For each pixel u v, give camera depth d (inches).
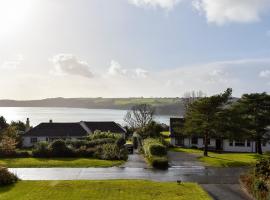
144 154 2217.0
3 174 1310.3
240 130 2075.5
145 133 3056.1
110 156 1991.9
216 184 1349.7
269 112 2321.6
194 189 1238.9
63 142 2079.2
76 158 2005.4
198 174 1563.7
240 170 1669.5
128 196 1147.9
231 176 1517.0
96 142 2281.0
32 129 2938.0
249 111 2353.6
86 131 2992.1
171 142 2795.3
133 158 2090.3
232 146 2672.2
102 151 2063.2
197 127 2129.7
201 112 2110.0
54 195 1152.8
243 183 1289.4
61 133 2933.1
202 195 1157.7
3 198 1111.6
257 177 1218.0
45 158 1996.8
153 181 1389.0
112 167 1743.4
